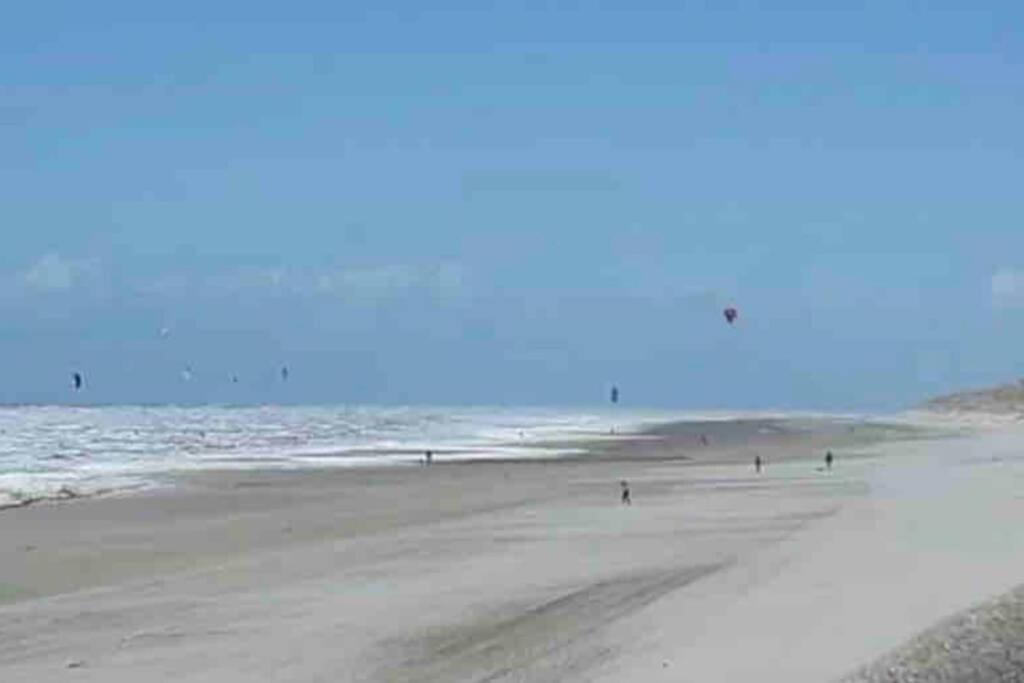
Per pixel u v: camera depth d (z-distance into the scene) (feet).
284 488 336.29
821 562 167.84
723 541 199.31
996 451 499.92
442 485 344.28
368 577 168.45
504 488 331.36
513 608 140.87
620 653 114.93
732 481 341.21
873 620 125.39
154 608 148.25
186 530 237.45
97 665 118.21
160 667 116.98
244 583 166.91
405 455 497.05
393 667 114.62
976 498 262.06
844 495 281.95
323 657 119.14
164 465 430.20
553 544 201.16
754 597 141.59
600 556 184.03
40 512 272.72
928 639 114.42
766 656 111.55
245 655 120.88
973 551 174.50
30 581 173.78
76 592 163.53
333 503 292.81
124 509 279.28
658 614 133.08
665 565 171.94
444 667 113.91
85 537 227.20
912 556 170.50
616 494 302.86
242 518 259.60
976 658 108.27
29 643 128.36
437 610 140.97
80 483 351.05
